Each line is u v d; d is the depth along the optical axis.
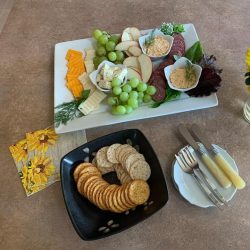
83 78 0.91
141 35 0.96
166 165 0.79
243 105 0.86
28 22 1.08
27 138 0.84
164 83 0.87
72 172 0.74
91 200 0.70
